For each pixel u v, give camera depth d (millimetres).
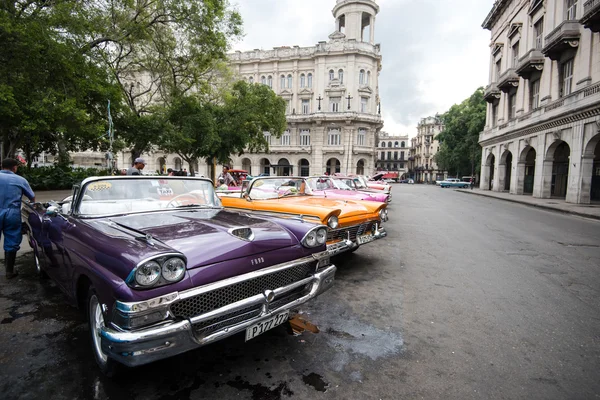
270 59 47781
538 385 2354
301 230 3018
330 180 9250
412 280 4676
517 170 24516
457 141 44375
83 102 14883
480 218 11492
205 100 24172
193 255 2201
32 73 12172
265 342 2930
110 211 3094
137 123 17891
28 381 2318
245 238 2598
